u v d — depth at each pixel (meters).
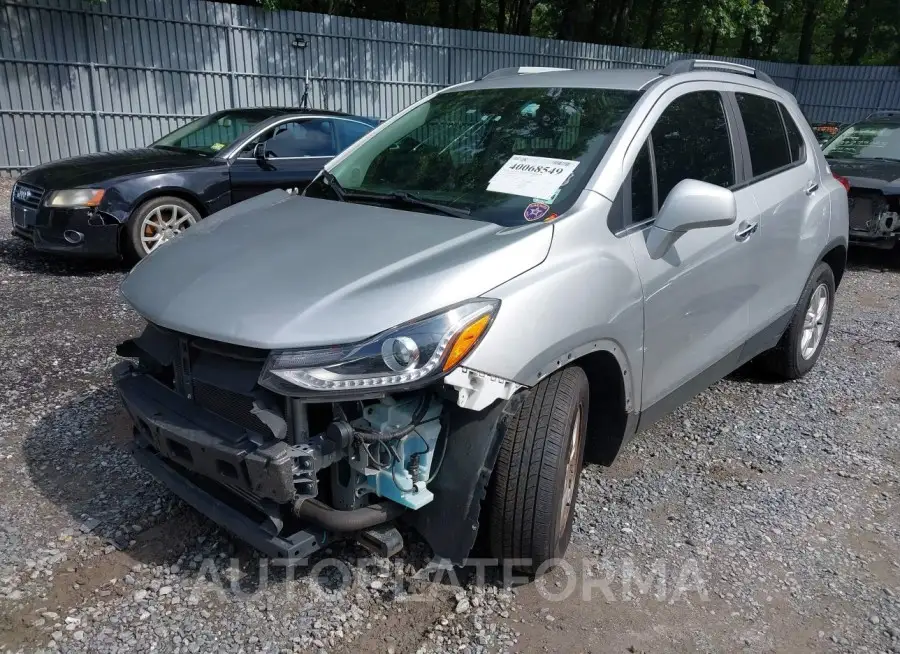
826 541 3.29
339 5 20.11
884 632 2.75
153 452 3.05
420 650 2.57
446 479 2.57
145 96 13.19
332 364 2.34
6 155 12.10
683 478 3.77
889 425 4.48
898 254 9.25
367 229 2.92
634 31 26.98
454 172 3.37
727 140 3.86
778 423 4.44
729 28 21.69
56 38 12.12
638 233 3.11
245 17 13.88
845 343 5.97
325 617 2.71
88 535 3.13
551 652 2.58
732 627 2.74
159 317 2.65
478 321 2.43
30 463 3.67
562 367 2.82
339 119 8.40
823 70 24.00
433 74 16.58
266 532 2.57
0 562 2.93
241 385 2.48
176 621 2.66
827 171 4.96
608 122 3.29
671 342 3.39
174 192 7.14
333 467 2.55
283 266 2.69
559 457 2.68
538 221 2.87
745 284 3.91
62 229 6.67
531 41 17.86
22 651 2.49
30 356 4.96
